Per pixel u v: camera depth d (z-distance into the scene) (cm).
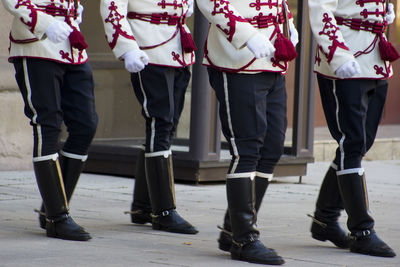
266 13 1114
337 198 1260
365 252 1200
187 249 1204
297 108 2259
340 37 1169
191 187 2042
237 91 1106
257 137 1112
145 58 1270
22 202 1661
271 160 1166
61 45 1234
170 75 1378
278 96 1155
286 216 1602
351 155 1212
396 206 1834
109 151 2238
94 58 2272
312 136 2297
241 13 1108
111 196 1819
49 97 1241
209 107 2067
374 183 2366
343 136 1218
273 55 1113
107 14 1286
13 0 1169
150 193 1389
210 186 2084
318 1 1181
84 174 2250
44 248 1169
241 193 1111
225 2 1084
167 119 1376
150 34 1358
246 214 1114
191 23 2081
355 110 1201
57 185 1257
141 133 2211
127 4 1333
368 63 1203
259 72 1108
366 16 1202
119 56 1274
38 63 1232
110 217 1520
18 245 1188
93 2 2259
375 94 1241
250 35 1066
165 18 1366
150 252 1166
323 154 3052
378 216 1648
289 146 2300
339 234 1259
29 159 2306
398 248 1262
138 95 1397
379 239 1198
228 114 1120
